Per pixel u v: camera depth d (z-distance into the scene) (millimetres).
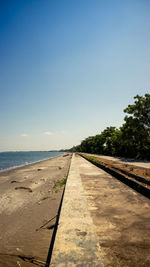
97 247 1779
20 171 17969
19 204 5715
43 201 5809
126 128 25094
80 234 2061
